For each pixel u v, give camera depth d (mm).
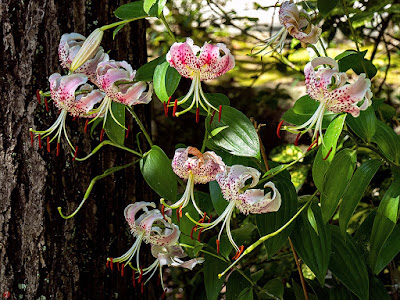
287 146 1581
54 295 1320
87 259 1338
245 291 1262
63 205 1310
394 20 1716
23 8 1259
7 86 1271
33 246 1306
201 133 2406
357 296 1224
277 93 2092
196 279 1687
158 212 1206
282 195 1177
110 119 1226
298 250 1181
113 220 1359
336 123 1085
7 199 1293
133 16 1163
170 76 1113
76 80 1156
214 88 2516
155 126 2396
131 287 1408
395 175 1168
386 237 1154
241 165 1121
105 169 1339
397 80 2166
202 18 2354
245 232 1287
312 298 1298
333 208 1115
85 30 1290
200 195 1294
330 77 1055
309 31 1141
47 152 1290
